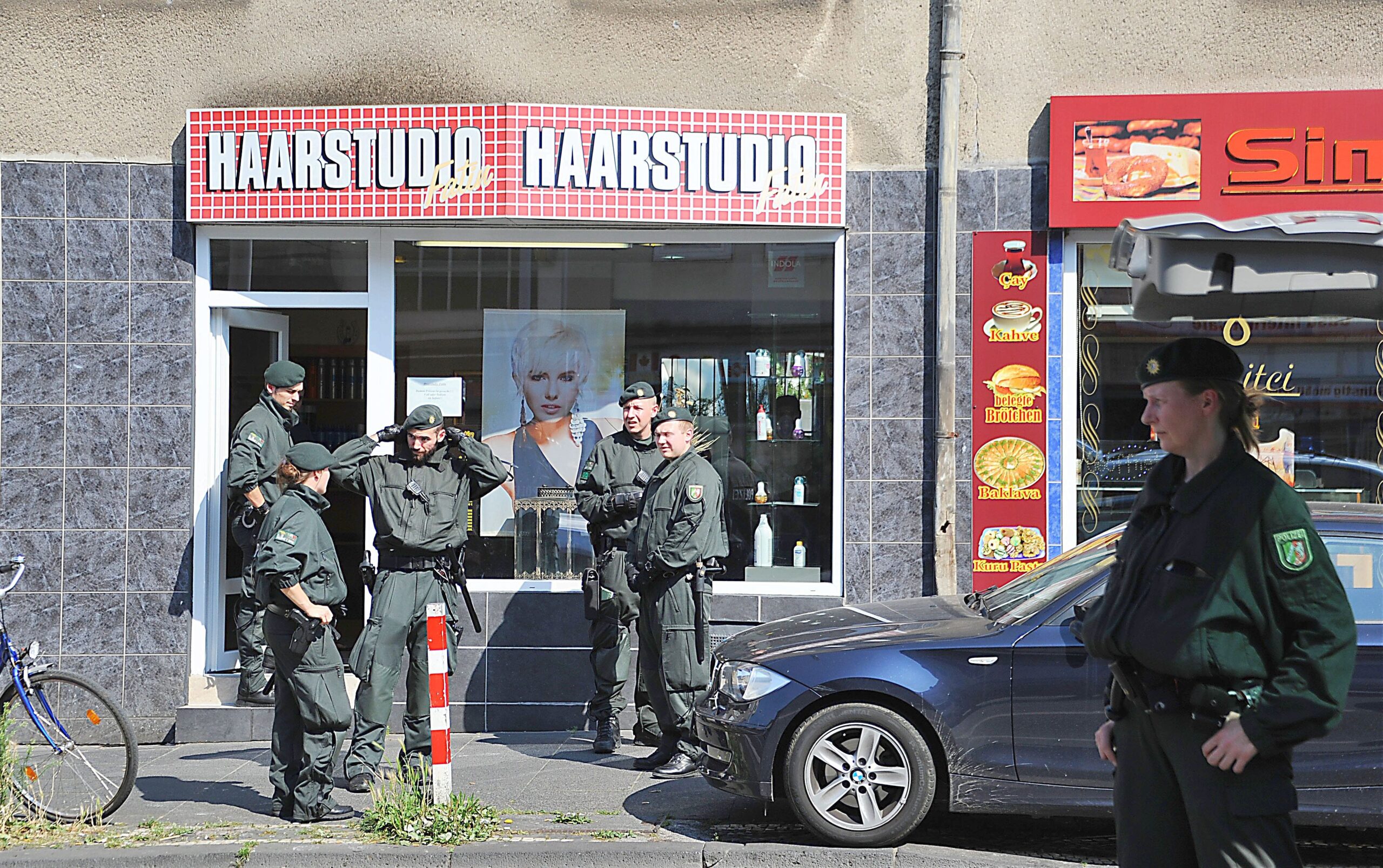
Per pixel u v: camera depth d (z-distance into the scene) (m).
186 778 14.86
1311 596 6.61
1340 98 16.45
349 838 12.16
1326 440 17.11
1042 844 12.20
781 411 17.81
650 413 15.88
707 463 14.35
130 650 17.31
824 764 11.81
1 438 17.27
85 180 17.33
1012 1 17.12
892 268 17.33
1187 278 6.80
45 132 17.36
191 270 17.42
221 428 17.81
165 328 17.39
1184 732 6.84
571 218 16.97
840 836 11.70
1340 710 6.53
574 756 15.77
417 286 18.02
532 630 17.50
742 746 11.96
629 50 17.36
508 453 18.08
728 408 17.94
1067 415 17.14
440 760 12.34
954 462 17.14
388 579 13.70
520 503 18.05
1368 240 6.46
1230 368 7.05
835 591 17.52
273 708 16.94
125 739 12.85
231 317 17.91
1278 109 16.56
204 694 17.28
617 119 16.98
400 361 18.05
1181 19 16.91
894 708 11.77
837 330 17.53
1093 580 11.74
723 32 17.33
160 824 12.68
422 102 17.38
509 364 18.06
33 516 17.27
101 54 17.34
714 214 17.14
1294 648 6.64
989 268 17.14
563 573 17.98
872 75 17.31
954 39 16.95
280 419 16.55
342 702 12.52
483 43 17.34
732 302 17.91
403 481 13.74
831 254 17.69
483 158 16.89
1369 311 7.09
